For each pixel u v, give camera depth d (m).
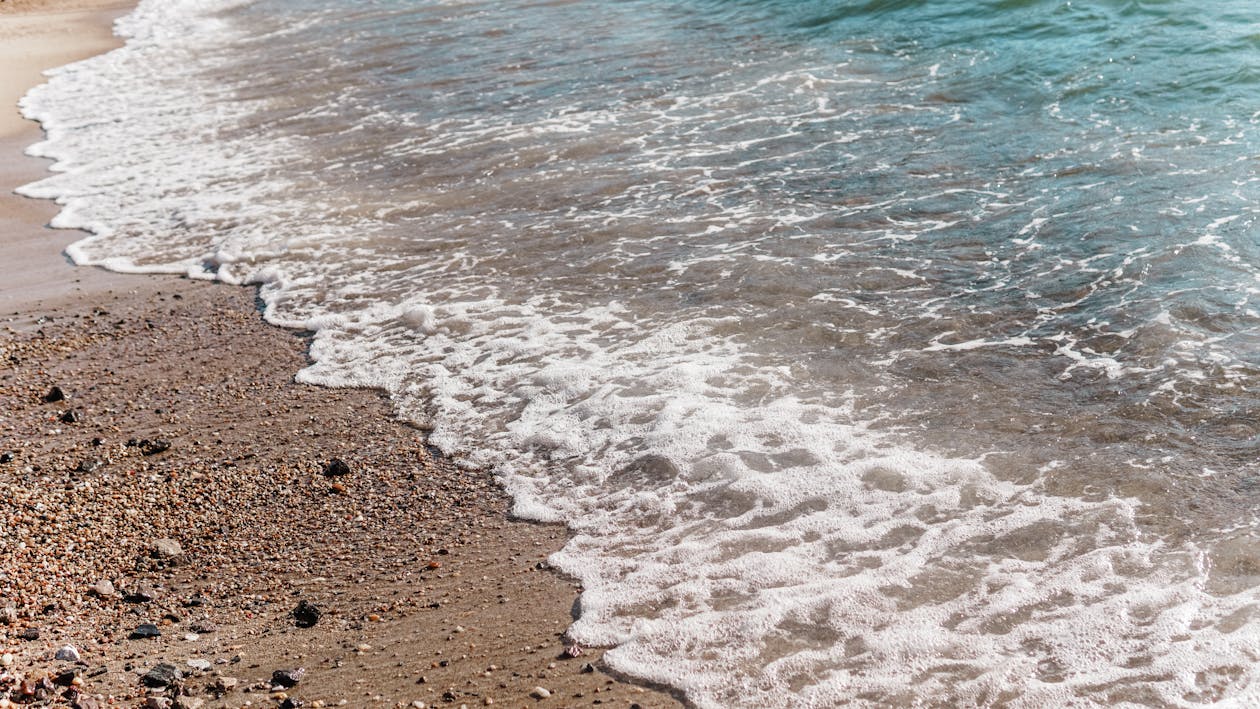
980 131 12.64
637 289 9.52
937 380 7.61
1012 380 7.53
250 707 4.86
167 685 5.03
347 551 6.42
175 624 5.72
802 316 8.72
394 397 8.28
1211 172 10.65
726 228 10.63
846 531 6.05
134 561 6.39
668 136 13.63
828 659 5.04
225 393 8.62
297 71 20.11
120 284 11.03
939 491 6.33
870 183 11.41
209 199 13.28
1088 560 5.59
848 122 13.45
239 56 22.41
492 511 6.73
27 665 5.20
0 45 25.88
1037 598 5.34
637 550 6.12
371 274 10.55
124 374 9.09
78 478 7.39
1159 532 5.77
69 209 13.47
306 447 7.69
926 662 4.96
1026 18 16.83
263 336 9.59
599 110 15.12
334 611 5.78
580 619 5.51
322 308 9.96
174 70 21.61
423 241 11.20
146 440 7.92
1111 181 10.73
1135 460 6.46
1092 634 5.04
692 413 7.43
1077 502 6.11
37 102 19.59
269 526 6.74
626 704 4.79
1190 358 7.53
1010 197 10.68
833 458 6.76
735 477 6.68
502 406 7.95
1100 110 12.84
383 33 22.86
